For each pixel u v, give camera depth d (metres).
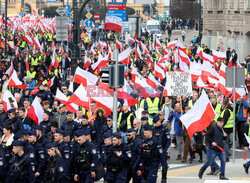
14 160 19.84
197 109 24.55
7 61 55.84
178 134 28.64
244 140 30.81
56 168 20.03
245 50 86.75
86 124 25.02
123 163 20.36
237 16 89.06
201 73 36.59
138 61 54.91
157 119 23.12
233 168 26.86
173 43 58.44
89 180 20.27
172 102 33.66
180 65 41.12
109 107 27.52
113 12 88.19
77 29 43.00
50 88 41.09
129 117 26.20
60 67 50.56
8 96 29.22
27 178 19.78
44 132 24.88
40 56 58.91
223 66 32.72
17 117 24.92
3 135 23.70
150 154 21.03
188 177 24.94
